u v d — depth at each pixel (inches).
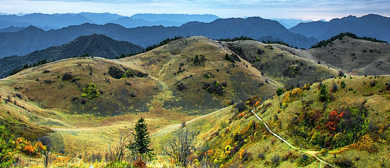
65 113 3125.0
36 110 2866.6
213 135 1684.3
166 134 2242.9
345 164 823.7
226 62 5162.4
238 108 1985.7
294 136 1123.9
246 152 1208.8
